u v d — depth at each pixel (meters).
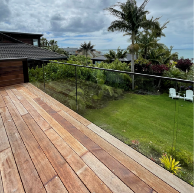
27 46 9.19
